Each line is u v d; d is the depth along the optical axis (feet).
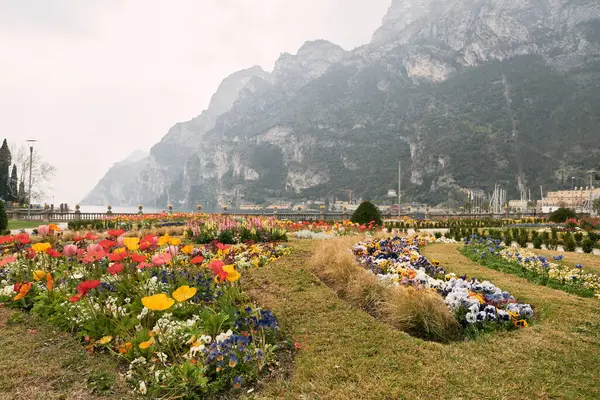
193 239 42.55
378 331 14.79
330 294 19.43
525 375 11.39
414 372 11.62
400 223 90.74
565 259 32.81
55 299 16.78
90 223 66.74
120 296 16.87
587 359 12.36
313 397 10.36
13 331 14.89
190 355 11.55
